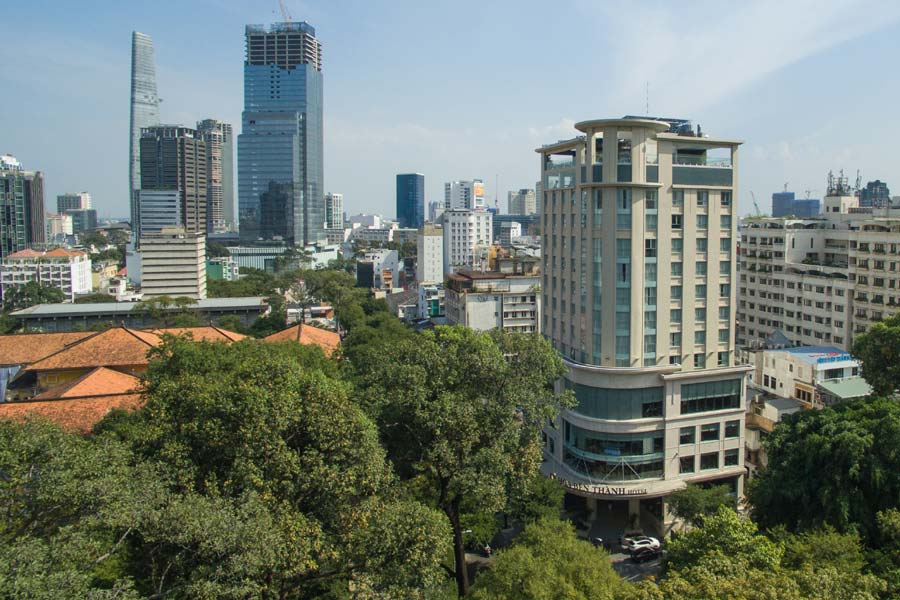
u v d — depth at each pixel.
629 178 65.44
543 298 80.94
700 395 69.19
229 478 36.09
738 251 131.00
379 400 45.69
